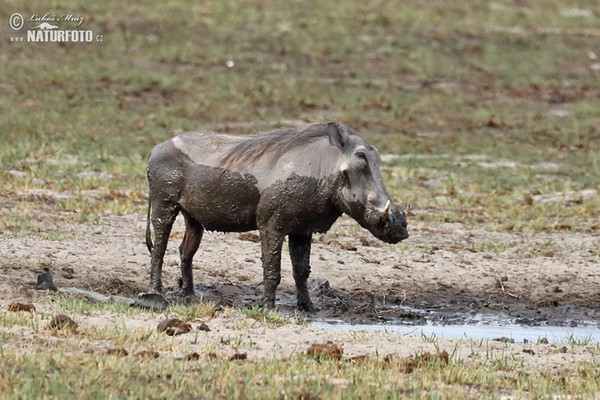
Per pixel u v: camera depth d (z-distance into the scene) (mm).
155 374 23812
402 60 104250
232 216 35531
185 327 29359
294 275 36750
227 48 102750
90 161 67500
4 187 56969
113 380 22891
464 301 40438
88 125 79250
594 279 44156
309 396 22859
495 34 115375
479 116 89000
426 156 76125
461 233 53062
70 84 88562
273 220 34906
